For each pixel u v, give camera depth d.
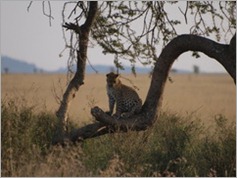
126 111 44.59
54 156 36.75
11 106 41.75
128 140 41.44
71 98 44.94
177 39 41.28
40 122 44.28
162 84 42.00
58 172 34.19
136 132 42.97
